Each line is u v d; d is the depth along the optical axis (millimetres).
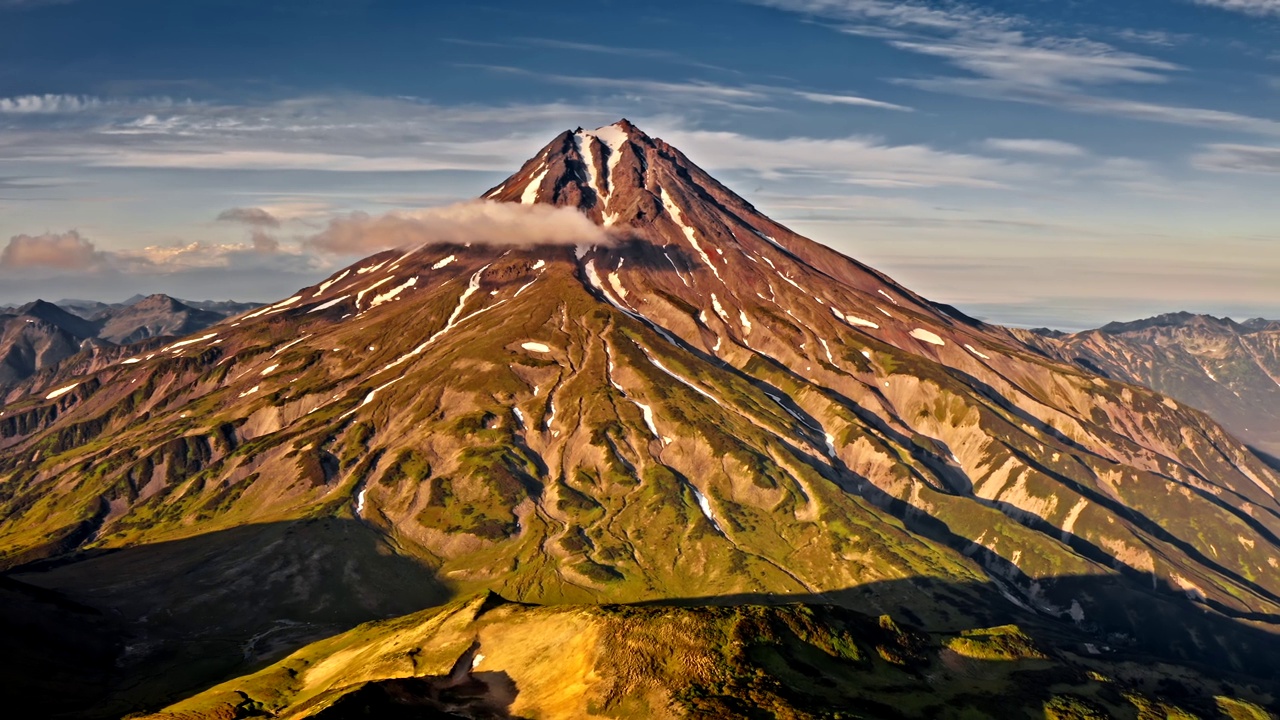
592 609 140375
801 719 110062
